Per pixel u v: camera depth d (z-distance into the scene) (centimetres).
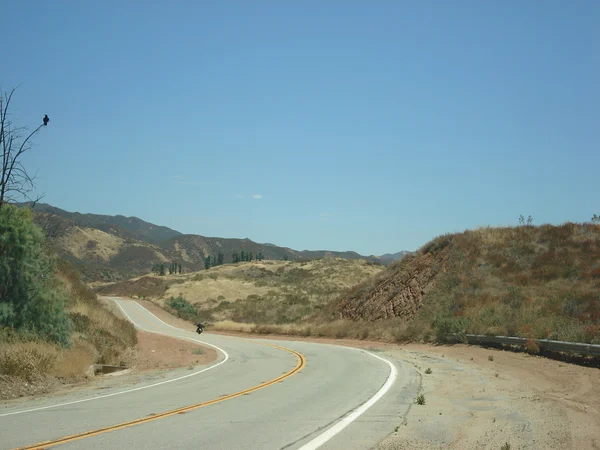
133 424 962
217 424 962
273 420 1000
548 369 1798
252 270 12400
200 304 8581
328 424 959
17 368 1477
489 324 2803
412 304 3809
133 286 12406
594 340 1995
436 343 3005
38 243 2097
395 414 1050
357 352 2662
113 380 1672
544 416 1019
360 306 4409
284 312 6538
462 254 4019
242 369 1994
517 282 3344
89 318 2744
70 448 782
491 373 1750
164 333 4812
